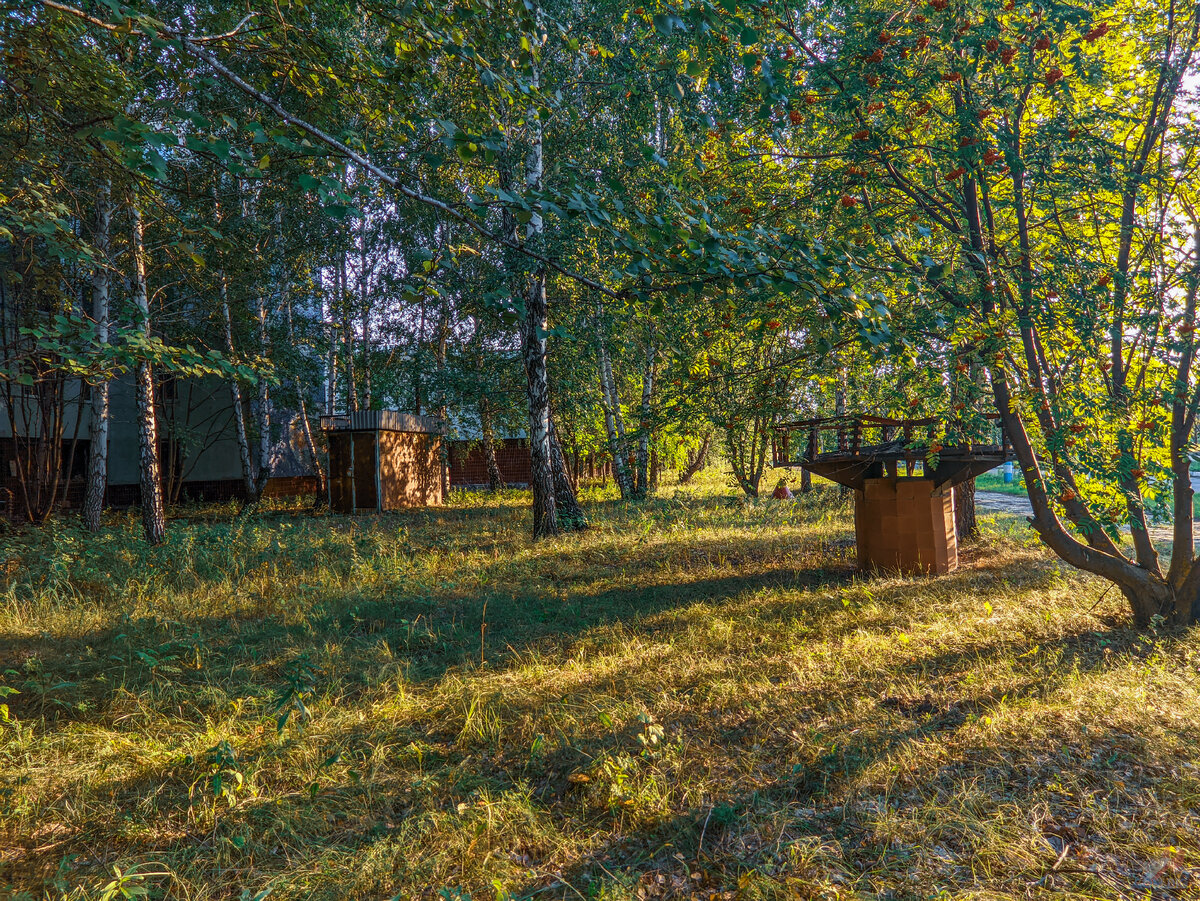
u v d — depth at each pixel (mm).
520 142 10906
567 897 2754
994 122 5211
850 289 3207
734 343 6973
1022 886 2674
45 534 11297
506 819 3275
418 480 20875
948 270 4918
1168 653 5285
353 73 3842
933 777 3506
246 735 4219
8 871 2910
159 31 2545
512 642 6184
